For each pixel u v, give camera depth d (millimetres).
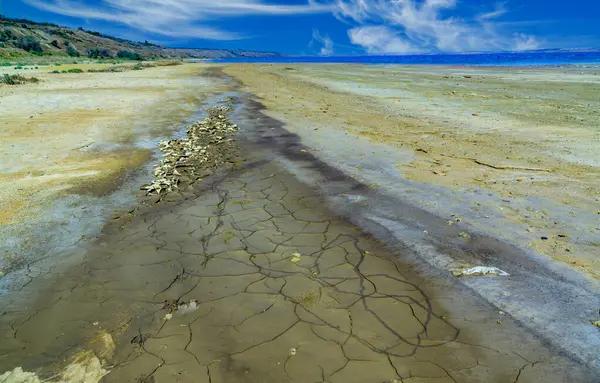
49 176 6590
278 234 4645
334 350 2832
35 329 3098
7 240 4445
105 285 3668
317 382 2553
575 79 20219
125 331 3066
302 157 7691
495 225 4609
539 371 2611
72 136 9352
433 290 3512
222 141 9203
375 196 5676
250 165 7332
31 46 65312
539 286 3480
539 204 5098
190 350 2857
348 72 31812
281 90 19422
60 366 2734
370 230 4688
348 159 7430
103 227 4828
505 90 16422
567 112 11062
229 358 2775
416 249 4207
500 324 3055
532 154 7238
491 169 6535
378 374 2609
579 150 7359
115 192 5984
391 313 3219
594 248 3996
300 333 3008
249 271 3879
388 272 3816
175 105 14742
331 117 11703
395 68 37875
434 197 5512
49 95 16078
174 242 4473
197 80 25578
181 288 3613
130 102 15016
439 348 2832
